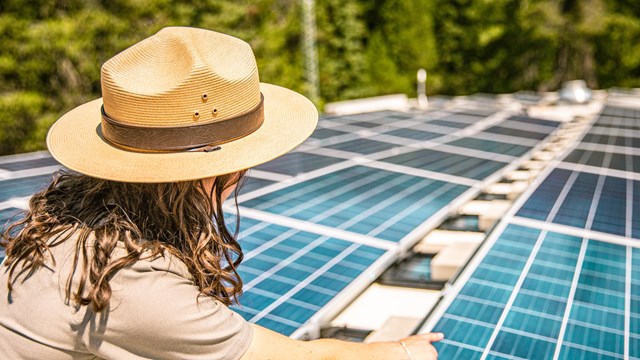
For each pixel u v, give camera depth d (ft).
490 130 37.52
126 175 5.39
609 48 100.68
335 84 95.30
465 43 97.14
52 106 71.20
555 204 17.99
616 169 23.38
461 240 15.62
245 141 5.76
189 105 5.47
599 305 11.32
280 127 6.09
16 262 5.62
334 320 11.61
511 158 27.40
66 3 70.69
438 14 95.71
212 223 5.91
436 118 43.14
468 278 12.62
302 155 28.19
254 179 22.61
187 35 5.69
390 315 11.81
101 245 5.27
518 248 14.29
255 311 11.58
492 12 95.61
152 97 5.41
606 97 55.72
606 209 17.49
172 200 5.67
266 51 84.79
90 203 5.78
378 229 16.52
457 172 24.09
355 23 94.43
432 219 17.06
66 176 6.36
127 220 5.53
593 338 10.09
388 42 91.76
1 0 66.13
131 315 5.12
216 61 5.72
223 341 5.33
